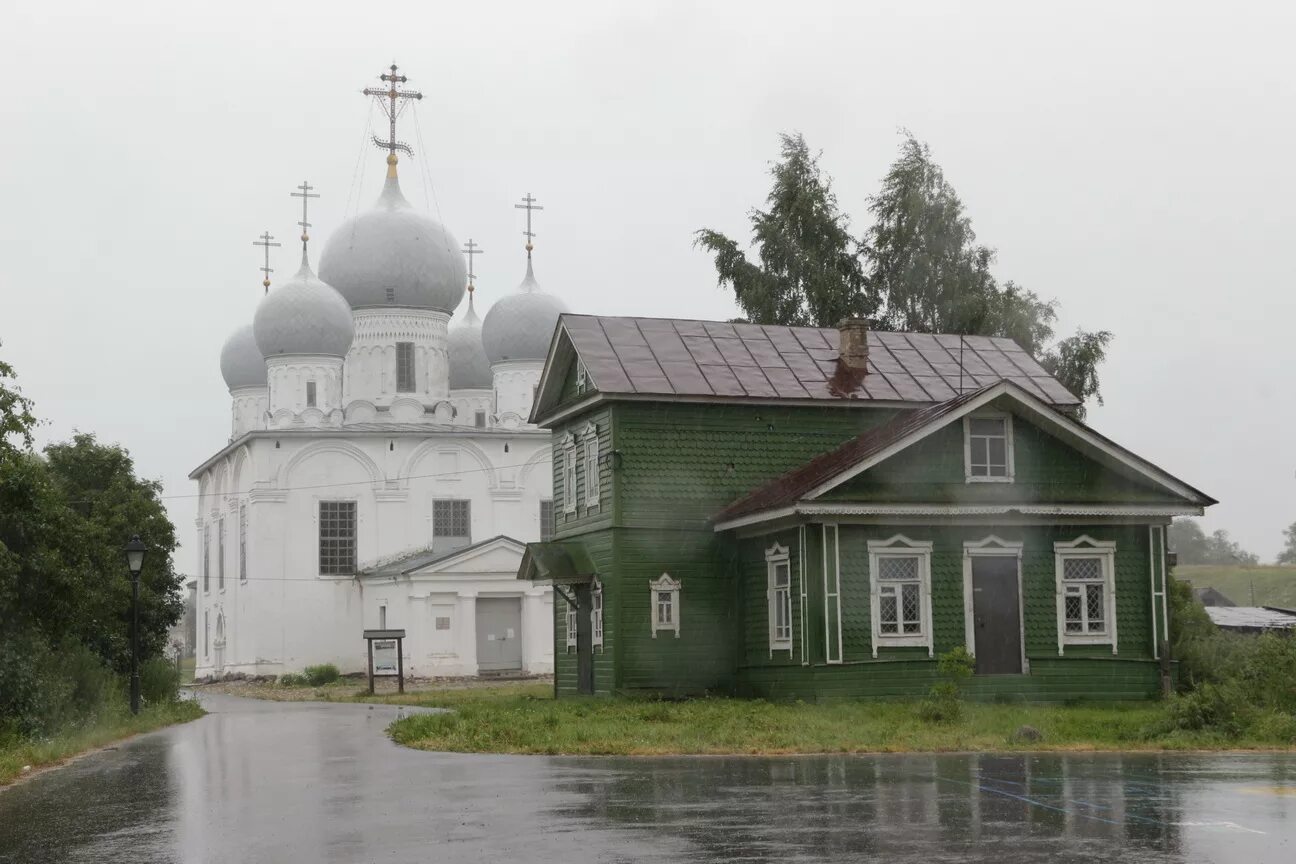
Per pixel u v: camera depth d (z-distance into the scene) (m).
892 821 15.84
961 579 36.34
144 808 18.33
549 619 71.50
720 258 67.62
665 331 42.91
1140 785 18.91
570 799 18.02
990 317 64.31
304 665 75.06
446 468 78.25
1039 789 18.52
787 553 37.22
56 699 30.02
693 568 40.19
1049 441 37.22
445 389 83.56
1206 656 39.62
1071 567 37.19
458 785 19.84
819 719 29.84
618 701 37.97
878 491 35.75
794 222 67.19
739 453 40.84
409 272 82.44
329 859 14.19
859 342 42.72
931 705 29.95
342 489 76.69
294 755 25.47
